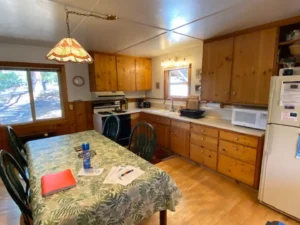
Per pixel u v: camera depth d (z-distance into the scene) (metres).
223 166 2.62
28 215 1.18
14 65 3.13
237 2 1.62
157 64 4.46
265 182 1.99
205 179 2.61
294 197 1.77
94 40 2.89
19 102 3.30
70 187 1.20
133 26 2.25
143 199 1.26
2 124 3.16
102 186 1.21
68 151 1.89
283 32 2.17
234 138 2.42
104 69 3.86
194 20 2.07
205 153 2.87
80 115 3.95
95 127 4.04
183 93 3.93
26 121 3.40
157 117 3.81
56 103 3.71
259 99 2.32
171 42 3.08
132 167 1.47
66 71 3.69
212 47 2.83
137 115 4.23
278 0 1.58
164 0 1.57
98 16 1.81
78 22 2.09
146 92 4.93
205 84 3.02
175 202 1.43
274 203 1.94
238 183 2.49
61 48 1.51
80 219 0.99
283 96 1.75
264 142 1.97
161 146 3.86
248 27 2.32
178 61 3.82
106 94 4.03
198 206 2.03
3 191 2.36
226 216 1.87
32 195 1.15
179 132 3.32
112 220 1.12
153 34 2.60
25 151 2.07
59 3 1.61
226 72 2.67
